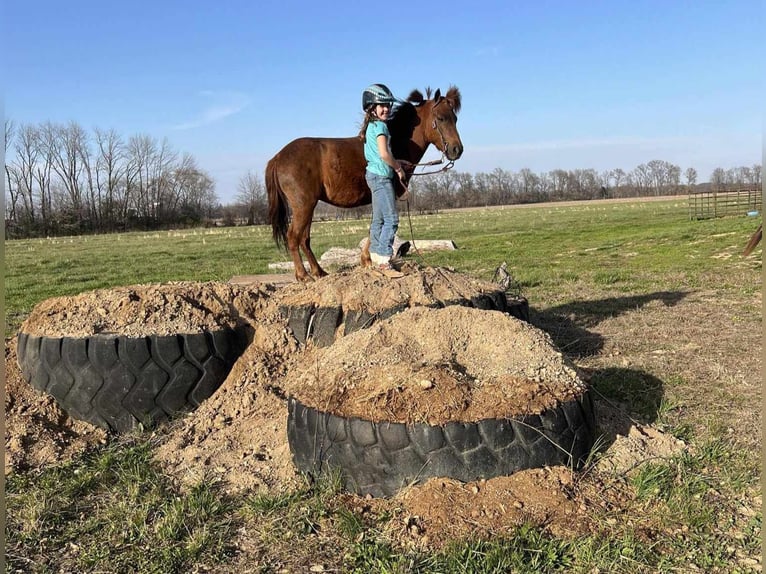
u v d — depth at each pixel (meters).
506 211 66.44
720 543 2.99
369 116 5.65
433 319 4.15
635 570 2.77
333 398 3.63
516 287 10.94
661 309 8.64
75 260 23.97
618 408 4.47
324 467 3.57
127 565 2.98
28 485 3.80
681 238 19.61
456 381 3.54
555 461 3.42
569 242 22.39
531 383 3.58
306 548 3.05
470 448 3.30
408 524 3.11
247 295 5.51
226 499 3.57
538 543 2.91
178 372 4.68
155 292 5.21
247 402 4.64
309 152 7.07
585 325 7.92
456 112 7.16
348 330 5.06
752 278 10.97
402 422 3.35
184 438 4.39
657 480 3.45
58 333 4.77
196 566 2.95
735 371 5.65
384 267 5.58
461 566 2.77
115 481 3.89
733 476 3.60
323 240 29.09
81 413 4.64
